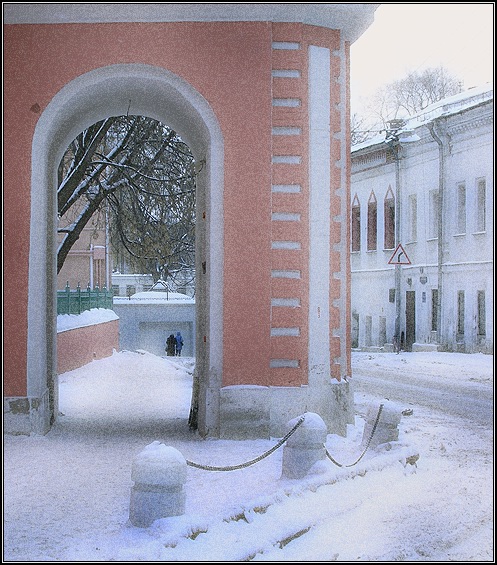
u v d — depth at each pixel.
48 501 8.84
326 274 13.80
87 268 39.25
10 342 13.28
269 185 13.45
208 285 13.55
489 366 27.98
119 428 14.70
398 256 31.56
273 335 13.50
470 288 32.56
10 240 13.34
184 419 16.22
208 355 13.48
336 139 14.02
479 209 32.28
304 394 13.46
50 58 13.45
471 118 32.06
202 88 13.41
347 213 14.20
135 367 27.84
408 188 37.31
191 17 13.38
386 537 7.54
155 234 23.53
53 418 14.91
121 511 8.37
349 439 13.13
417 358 31.84
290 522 7.49
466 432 14.04
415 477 10.27
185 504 7.57
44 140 13.45
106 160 22.95
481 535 7.68
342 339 14.11
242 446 12.55
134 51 13.40
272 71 13.57
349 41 14.45
